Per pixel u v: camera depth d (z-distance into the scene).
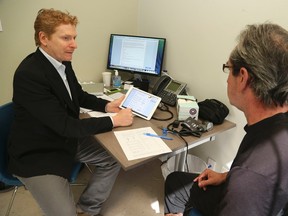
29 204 1.68
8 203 1.68
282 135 0.61
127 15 2.17
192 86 1.83
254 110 0.70
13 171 1.23
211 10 1.55
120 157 1.08
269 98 0.65
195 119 1.41
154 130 1.32
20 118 1.23
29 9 1.70
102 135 1.25
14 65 1.78
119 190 1.88
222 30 1.51
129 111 1.41
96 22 2.01
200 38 1.67
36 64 1.19
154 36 2.09
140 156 1.09
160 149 1.14
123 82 2.14
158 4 1.97
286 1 1.18
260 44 0.64
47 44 1.20
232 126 1.46
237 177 0.60
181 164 1.64
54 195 1.18
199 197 1.00
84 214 1.63
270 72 0.62
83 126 1.21
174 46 1.91
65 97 1.28
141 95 1.55
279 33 0.64
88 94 1.62
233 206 0.58
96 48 2.10
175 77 1.97
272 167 0.57
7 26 1.66
